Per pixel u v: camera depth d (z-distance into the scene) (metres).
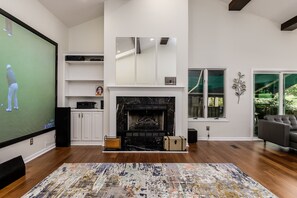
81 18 5.26
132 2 4.93
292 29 5.53
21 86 3.44
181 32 4.96
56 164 3.53
